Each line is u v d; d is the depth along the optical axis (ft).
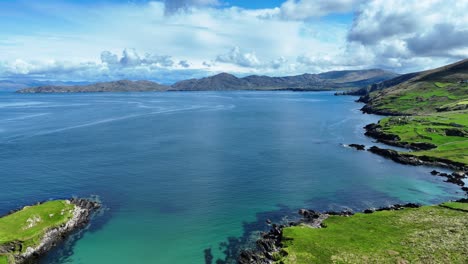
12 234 185.37
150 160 364.79
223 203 253.65
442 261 155.94
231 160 369.71
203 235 206.59
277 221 224.12
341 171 336.49
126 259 181.27
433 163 361.10
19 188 278.26
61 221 208.03
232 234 207.51
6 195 263.90
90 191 273.95
